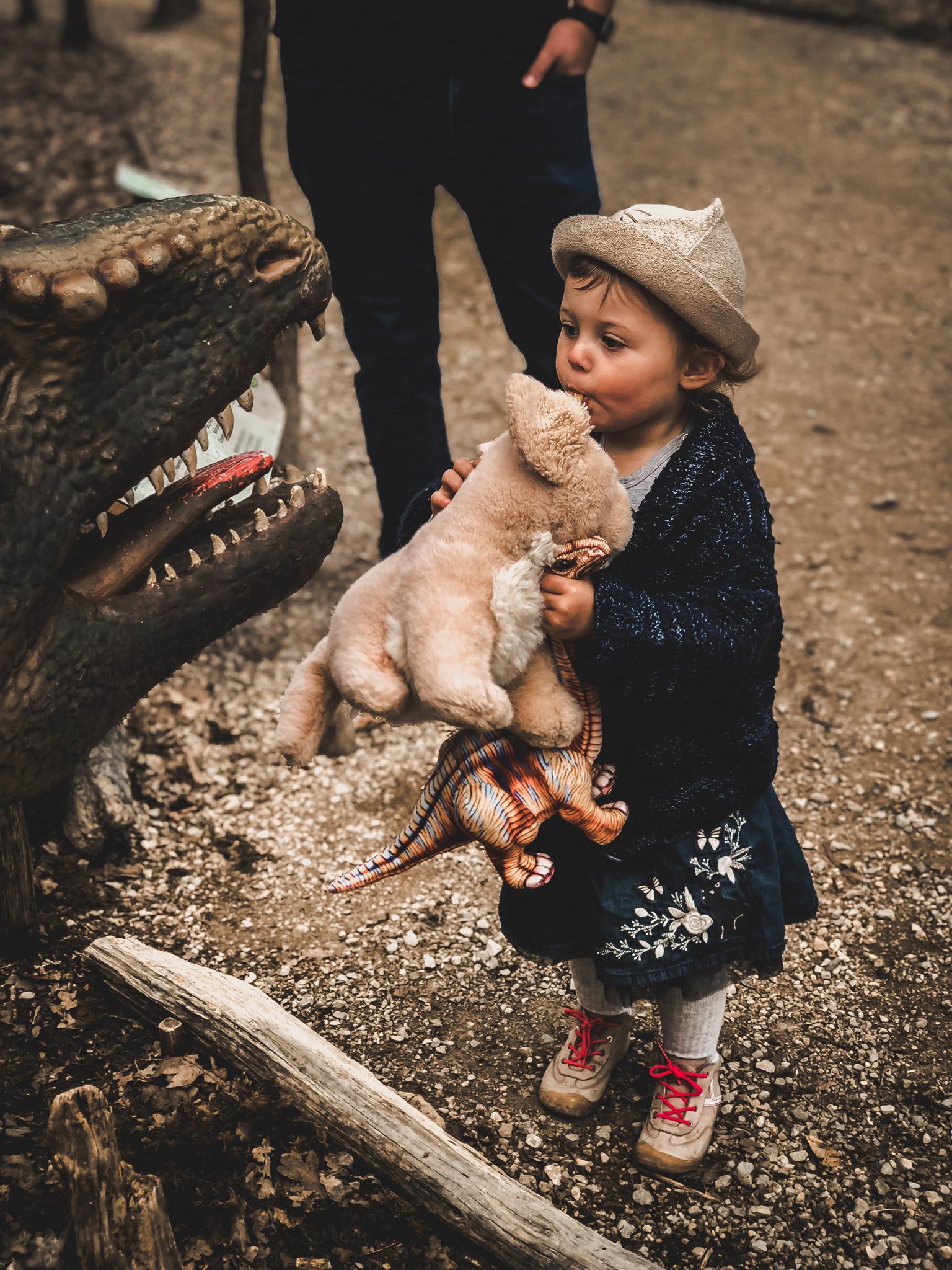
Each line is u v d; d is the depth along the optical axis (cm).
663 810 210
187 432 208
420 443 347
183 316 203
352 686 187
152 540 213
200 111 750
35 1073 239
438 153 321
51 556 193
